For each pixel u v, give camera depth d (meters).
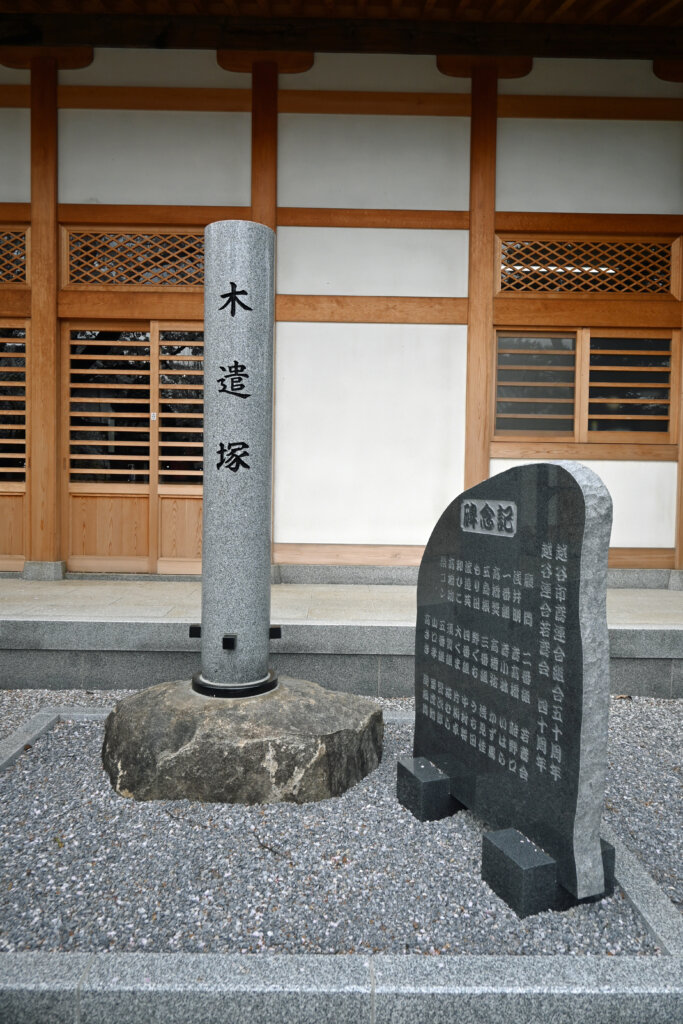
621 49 5.98
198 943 2.08
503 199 6.09
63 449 6.24
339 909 2.25
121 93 6.02
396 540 6.20
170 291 6.13
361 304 6.09
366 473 6.17
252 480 3.30
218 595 3.31
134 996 1.85
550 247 6.17
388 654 4.40
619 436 6.20
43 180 6.01
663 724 3.98
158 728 3.01
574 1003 1.86
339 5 5.71
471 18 5.80
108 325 6.23
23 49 5.96
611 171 6.11
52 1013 1.86
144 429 6.25
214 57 6.01
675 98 6.09
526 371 6.22
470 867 2.50
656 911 2.21
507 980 1.88
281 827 2.73
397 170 6.06
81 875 2.41
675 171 6.12
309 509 6.18
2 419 6.25
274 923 2.18
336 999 1.85
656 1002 1.86
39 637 4.38
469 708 2.71
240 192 6.07
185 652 4.38
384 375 6.13
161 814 2.82
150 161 6.06
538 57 6.01
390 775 3.23
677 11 5.63
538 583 2.31
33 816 2.80
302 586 6.02
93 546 6.28
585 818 2.17
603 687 2.15
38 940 2.09
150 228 6.12
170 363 6.25
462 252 6.09
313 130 6.04
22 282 6.13
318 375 6.12
